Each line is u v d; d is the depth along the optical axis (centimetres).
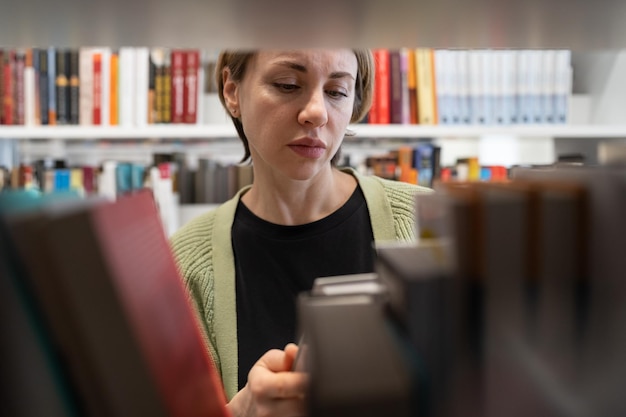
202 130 184
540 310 29
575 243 29
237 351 95
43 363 27
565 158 191
